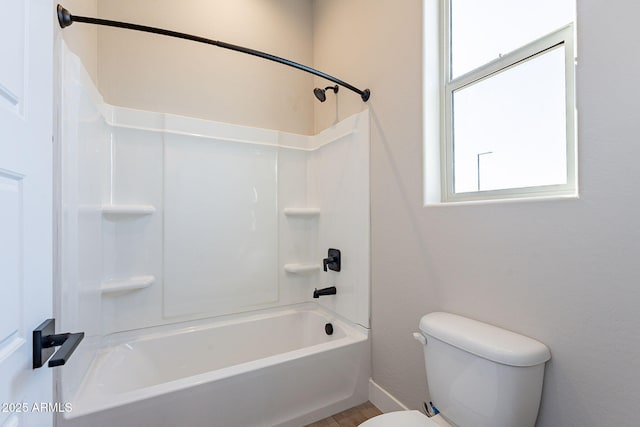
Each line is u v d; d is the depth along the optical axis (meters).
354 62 1.77
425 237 1.27
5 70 0.47
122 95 1.68
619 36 0.71
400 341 1.40
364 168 1.65
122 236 1.62
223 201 1.91
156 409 1.10
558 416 0.82
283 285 2.11
